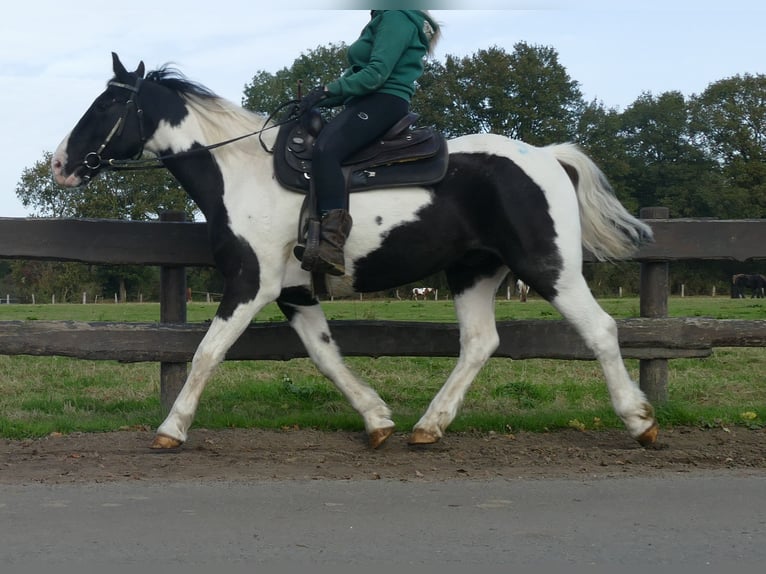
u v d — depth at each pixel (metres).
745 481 5.18
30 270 55.09
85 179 6.42
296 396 8.38
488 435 6.75
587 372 10.51
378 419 6.25
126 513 4.45
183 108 6.28
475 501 4.71
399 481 5.21
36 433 6.61
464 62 51.81
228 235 5.95
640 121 66.50
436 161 5.93
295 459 5.85
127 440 6.44
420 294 42.81
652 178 66.19
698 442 6.43
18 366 11.12
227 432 6.76
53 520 4.33
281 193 5.95
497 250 5.98
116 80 6.35
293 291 6.19
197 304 33.75
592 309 5.94
